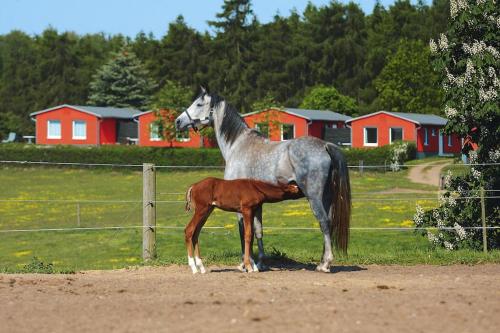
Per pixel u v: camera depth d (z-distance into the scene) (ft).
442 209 58.54
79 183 167.43
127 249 79.77
